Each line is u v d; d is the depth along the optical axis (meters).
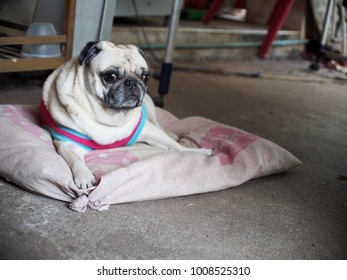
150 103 2.14
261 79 3.94
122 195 1.55
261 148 1.91
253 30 4.84
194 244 1.41
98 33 2.83
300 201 1.77
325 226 1.60
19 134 1.67
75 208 1.48
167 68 2.69
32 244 1.31
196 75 3.79
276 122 2.77
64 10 2.74
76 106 1.68
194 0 5.59
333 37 4.71
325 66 4.66
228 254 1.38
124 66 1.64
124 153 1.79
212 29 4.50
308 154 2.30
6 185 1.61
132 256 1.31
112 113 1.71
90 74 1.65
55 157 1.59
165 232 1.45
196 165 1.73
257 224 1.56
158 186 1.61
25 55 2.56
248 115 2.85
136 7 3.85
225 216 1.59
